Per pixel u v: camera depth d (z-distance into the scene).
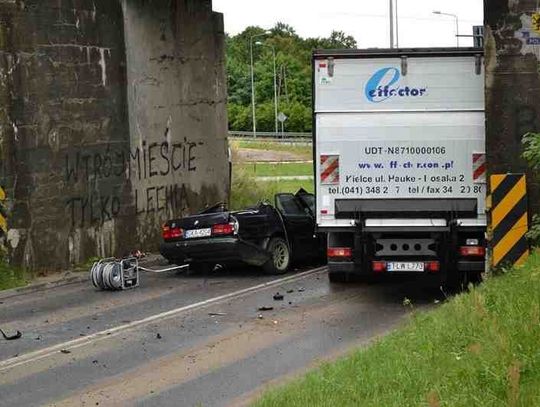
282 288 14.06
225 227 15.04
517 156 11.30
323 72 12.38
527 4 11.12
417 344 7.46
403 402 5.77
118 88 18.27
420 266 12.22
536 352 5.92
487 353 6.13
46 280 15.51
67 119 16.72
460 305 8.53
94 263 15.68
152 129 19.58
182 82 20.88
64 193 16.66
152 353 9.66
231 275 15.82
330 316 11.51
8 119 15.40
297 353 9.41
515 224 11.23
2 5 15.20
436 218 12.13
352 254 12.43
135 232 18.89
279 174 43.16
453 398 5.39
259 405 6.75
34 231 15.89
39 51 15.97
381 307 12.07
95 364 9.22
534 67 11.18
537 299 7.23
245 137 80.50
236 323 11.23
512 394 5.08
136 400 7.78
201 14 21.66
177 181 20.61
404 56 12.24
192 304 12.78
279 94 104.31
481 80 12.15
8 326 11.52
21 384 8.48
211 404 7.57
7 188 15.40
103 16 17.75
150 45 19.47
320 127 12.39
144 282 15.36
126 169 18.53
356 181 12.37
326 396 6.46
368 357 7.61
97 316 12.06
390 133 12.30
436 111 12.23
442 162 12.23
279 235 15.77
